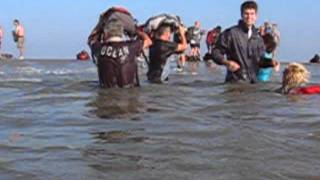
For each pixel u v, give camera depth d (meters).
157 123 3.00
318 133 2.76
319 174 2.05
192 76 6.86
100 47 4.74
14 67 9.79
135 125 2.94
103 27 4.81
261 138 2.62
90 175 2.03
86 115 3.28
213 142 2.54
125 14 4.84
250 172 2.06
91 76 6.94
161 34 5.59
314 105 3.71
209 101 3.87
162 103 3.74
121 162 2.20
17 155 2.32
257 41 5.21
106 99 3.96
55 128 2.90
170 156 2.29
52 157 2.29
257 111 3.44
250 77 5.25
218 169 2.10
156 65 5.59
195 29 13.54
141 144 2.50
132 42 4.74
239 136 2.66
